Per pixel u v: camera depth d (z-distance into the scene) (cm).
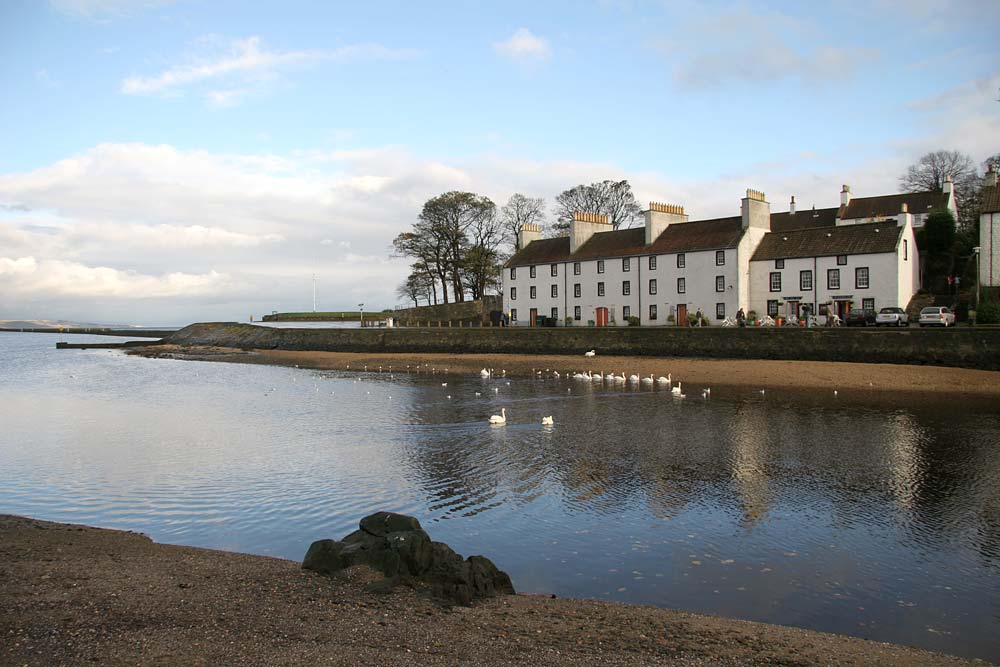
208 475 1981
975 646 962
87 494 1802
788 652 895
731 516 1558
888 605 1101
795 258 5597
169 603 986
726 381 3875
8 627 889
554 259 7275
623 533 1458
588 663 834
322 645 852
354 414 3072
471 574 1095
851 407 2958
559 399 3394
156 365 6338
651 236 6550
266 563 1197
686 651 888
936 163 8594
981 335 3647
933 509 1583
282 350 7731
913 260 5641
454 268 9019
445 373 4950
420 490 1800
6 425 2894
